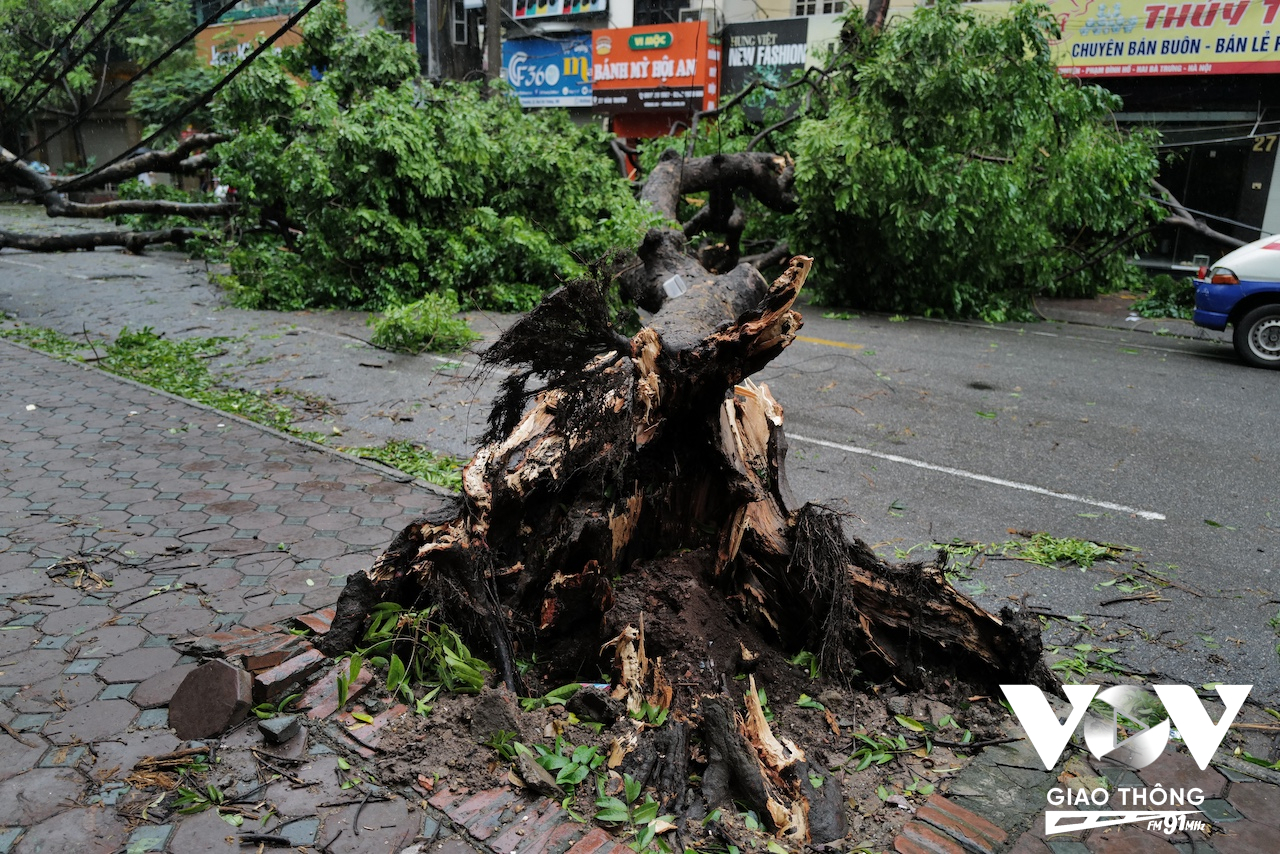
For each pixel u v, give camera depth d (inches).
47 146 1331.2
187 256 759.1
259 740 132.7
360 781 124.3
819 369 401.4
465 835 114.1
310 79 580.4
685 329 186.5
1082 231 606.2
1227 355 449.4
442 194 519.8
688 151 612.4
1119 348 462.0
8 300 537.3
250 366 388.2
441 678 143.9
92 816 116.4
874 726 140.6
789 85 611.8
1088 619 184.2
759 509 159.2
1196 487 261.9
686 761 127.0
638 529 160.6
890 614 152.0
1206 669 165.0
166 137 940.6
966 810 121.0
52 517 218.5
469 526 150.5
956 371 402.3
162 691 145.7
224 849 111.2
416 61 560.1
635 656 139.1
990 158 518.0
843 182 504.7
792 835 115.1
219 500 233.3
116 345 422.0
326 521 220.5
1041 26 485.7
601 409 149.7
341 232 510.6
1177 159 656.4
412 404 332.8
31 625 166.2
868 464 278.1
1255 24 597.3
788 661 153.8
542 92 927.7
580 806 119.0
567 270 510.9
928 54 490.9
